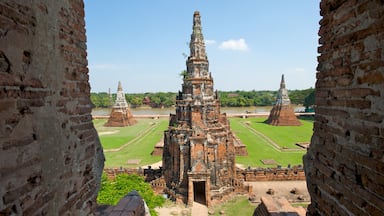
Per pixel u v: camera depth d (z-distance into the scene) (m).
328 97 6.11
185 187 27.78
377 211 4.36
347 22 5.21
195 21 31.19
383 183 4.25
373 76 4.45
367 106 4.62
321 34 6.45
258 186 33.66
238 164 40.91
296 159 43.34
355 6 4.92
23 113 4.55
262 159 43.47
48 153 5.25
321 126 6.50
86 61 7.20
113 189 21.75
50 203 5.29
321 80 6.48
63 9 5.92
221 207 26.98
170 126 31.52
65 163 5.89
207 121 29.52
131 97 163.00
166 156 30.39
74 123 6.38
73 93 6.37
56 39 5.61
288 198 29.83
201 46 30.56
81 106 6.79
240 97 157.38
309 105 105.06
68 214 5.98
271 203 11.16
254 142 55.94
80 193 6.59
